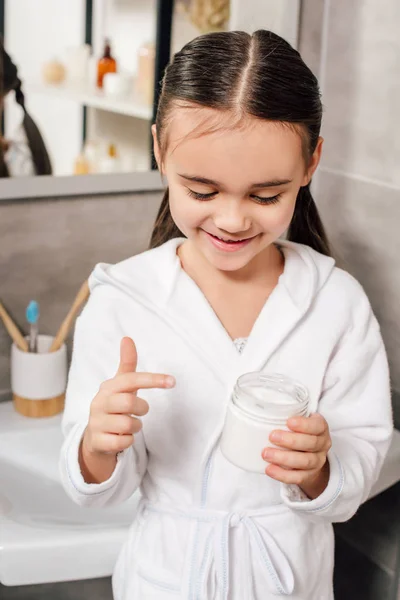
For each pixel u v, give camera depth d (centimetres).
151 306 103
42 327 151
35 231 145
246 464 88
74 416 101
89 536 110
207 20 151
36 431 141
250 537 100
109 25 149
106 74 149
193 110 85
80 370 104
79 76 147
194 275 106
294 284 106
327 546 106
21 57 142
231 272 105
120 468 94
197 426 101
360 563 163
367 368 108
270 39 91
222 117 84
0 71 139
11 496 130
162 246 109
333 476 95
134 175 151
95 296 107
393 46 140
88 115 147
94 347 103
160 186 154
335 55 153
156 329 103
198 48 89
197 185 87
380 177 147
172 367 102
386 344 152
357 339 107
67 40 147
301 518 102
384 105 144
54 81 145
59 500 132
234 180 85
